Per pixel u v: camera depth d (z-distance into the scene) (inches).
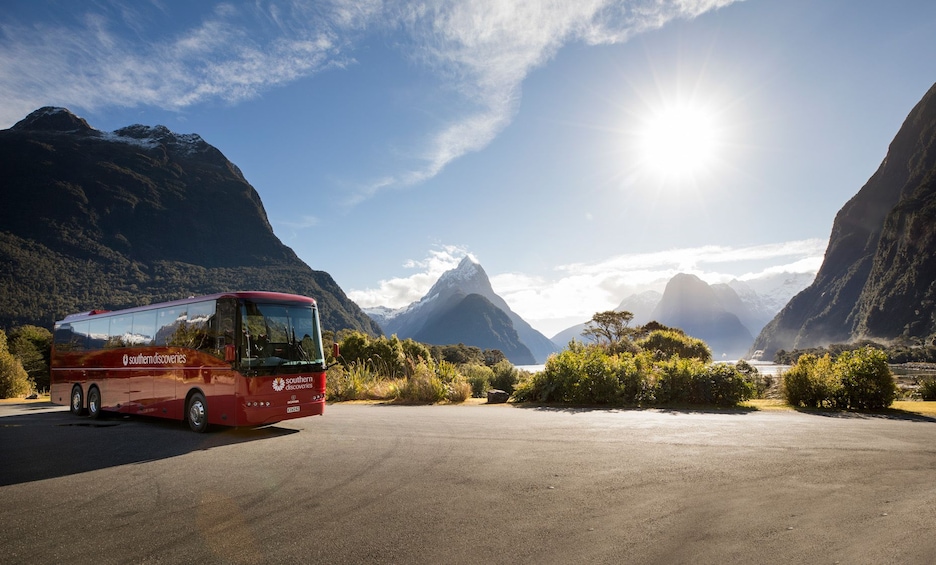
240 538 188.5
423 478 266.1
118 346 571.8
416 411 594.6
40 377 2153.1
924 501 211.2
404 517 205.6
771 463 281.1
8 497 252.1
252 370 420.8
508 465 290.0
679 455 305.1
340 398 820.6
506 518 201.0
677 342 1289.4
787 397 592.1
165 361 497.7
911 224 7288.4
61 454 362.9
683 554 163.2
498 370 952.3
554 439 369.1
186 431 470.6
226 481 273.6
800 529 182.5
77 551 180.7
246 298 434.9
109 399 582.2
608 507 211.3
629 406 591.2
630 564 156.9
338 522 202.1
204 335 453.7
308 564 163.5
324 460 319.0
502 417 506.9
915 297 6776.6
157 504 235.1
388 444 368.2
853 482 241.9
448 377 791.7
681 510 205.2
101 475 296.8
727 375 597.0
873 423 429.1
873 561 155.7
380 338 1328.7
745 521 191.3
